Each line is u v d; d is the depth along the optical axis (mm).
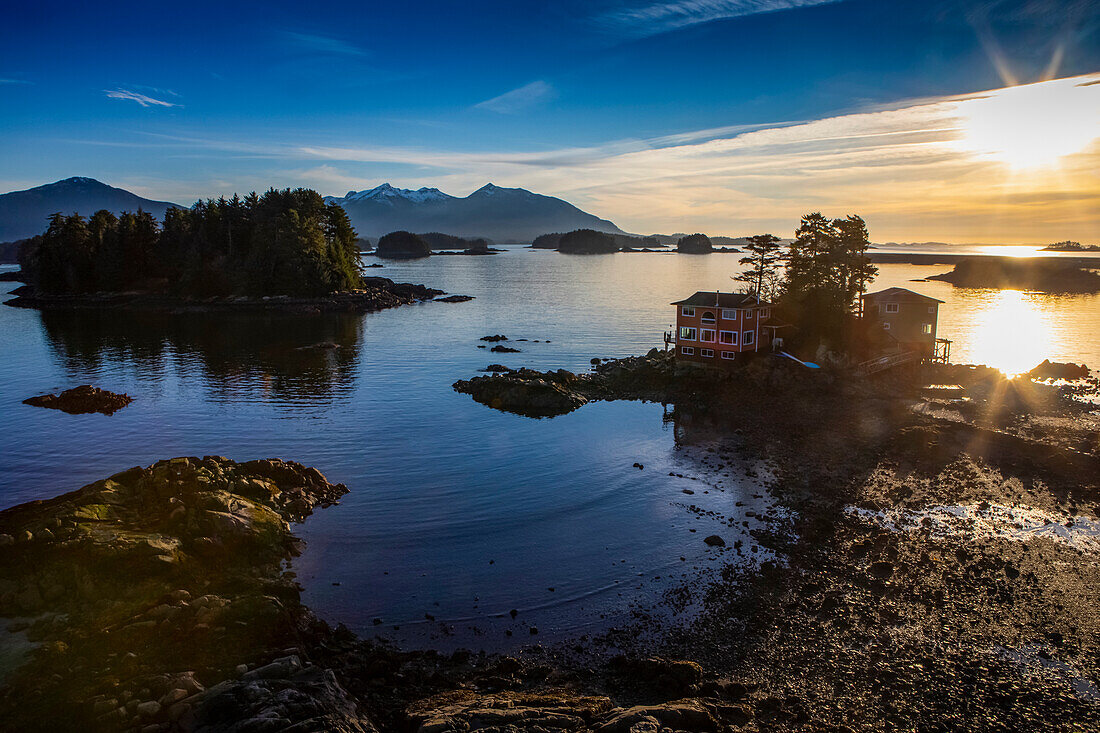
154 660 25000
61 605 28906
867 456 50625
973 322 120750
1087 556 34750
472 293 187000
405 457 52469
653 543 37656
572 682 25453
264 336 111312
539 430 59562
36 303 151875
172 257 155125
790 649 27609
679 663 25906
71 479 48000
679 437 57125
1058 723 23016
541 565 35406
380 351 98188
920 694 24578
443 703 23609
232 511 36375
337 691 23125
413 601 32031
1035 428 56469
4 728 21328
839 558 35188
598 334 113125
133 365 87500
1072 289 188500
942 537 37250
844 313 80250
